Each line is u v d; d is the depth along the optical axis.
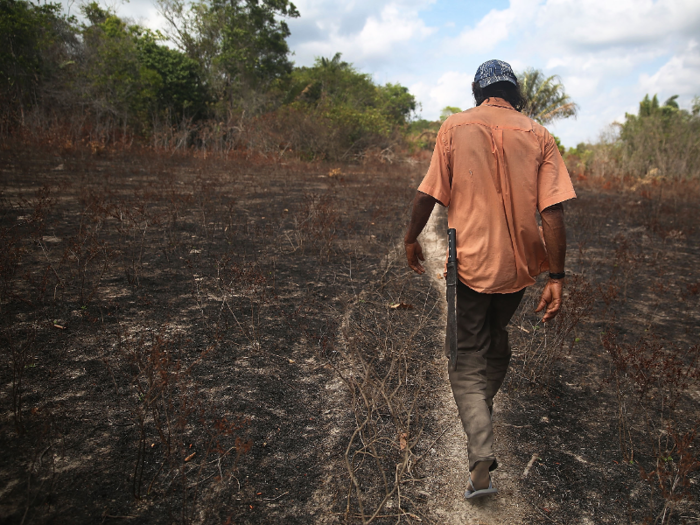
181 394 2.31
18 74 15.22
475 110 1.81
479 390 1.74
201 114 20.88
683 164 19.08
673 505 1.72
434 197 1.81
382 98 34.47
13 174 8.34
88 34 17.84
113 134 15.48
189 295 3.54
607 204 10.49
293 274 4.27
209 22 23.48
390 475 1.92
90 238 4.64
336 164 17.75
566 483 1.92
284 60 28.69
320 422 2.22
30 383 2.28
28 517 1.54
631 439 2.21
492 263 1.73
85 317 3.01
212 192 8.03
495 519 1.73
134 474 1.72
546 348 3.02
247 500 1.72
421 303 3.81
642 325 3.64
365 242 5.57
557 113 20.55
